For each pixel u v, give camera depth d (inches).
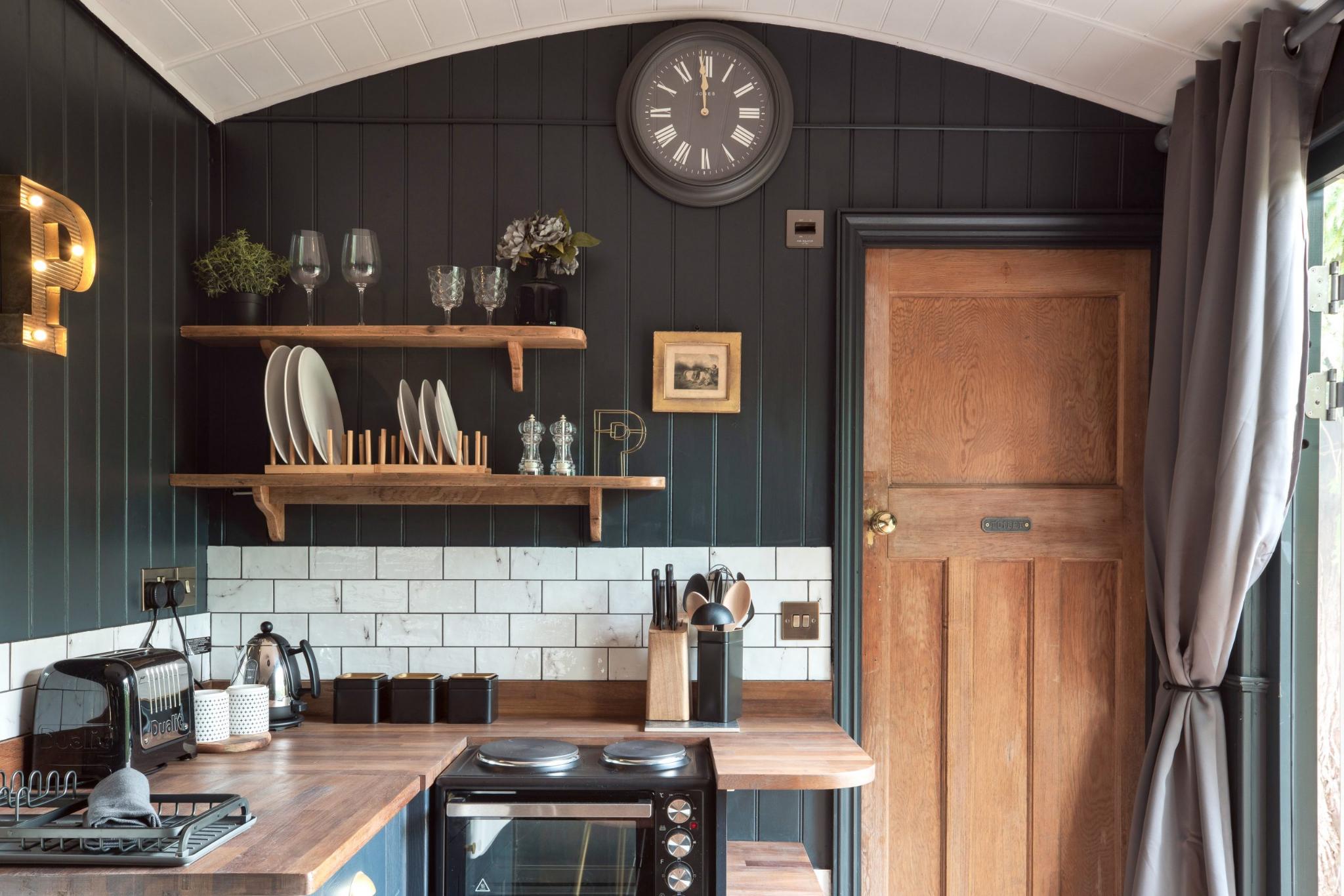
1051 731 115.9
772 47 115.7
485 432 114.5
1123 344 117.0
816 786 86.1
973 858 115.4
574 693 113.2
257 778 83.0
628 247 115.0
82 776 79.6
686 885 87.6
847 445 113.3
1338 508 94.8
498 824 88.7
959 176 115.3
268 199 114.9
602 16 113.1
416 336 106.0
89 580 89.8
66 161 86.6
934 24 108.9
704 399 113.7
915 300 117.4
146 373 100.5
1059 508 116.5
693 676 115.4
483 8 107.3
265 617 113.8
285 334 106.0
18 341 74.9
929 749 116.0
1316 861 96.3
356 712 107.3
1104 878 115.1
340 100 115.0
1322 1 89.0
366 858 74.6
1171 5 94.7
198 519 111.5
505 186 115.0
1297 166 89.7
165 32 97.1
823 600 113.7
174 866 60.7
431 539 114.0
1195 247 101.0
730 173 113.7
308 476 104.2
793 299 115.0
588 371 114.6
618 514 114.1
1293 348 89.8
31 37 81.7
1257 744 99.6
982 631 116.3
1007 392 116.6
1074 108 115.3
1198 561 99.3
